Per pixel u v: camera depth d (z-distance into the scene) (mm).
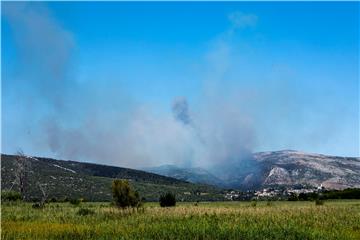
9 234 44812
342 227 54000
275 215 68500
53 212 77688
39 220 62562
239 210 79438
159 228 49812
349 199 187500
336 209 85062
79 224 56438
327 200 177250
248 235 45531
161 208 84938
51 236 45031
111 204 104688
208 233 46562
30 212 77750
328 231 50000
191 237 44594
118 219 63844
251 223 55938
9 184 172000
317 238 45406
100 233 47219
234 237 44625
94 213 74000
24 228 50188
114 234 46781
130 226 53531
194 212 71938
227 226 50562
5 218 64562
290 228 50312
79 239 44125
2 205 103625
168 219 62000
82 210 74750
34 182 194500
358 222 60000
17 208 89500
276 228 50438
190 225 51938
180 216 65938
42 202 108625
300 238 46062
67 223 58344
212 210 78250
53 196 179125
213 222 56875
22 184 137250
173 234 45750
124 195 81062
